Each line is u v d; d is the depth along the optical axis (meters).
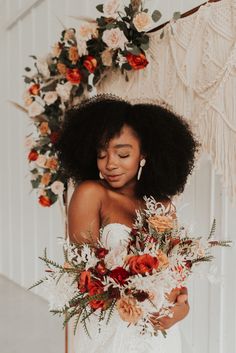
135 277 1.39
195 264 1.63
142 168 1.80
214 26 1.99
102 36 2.46
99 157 1.73
